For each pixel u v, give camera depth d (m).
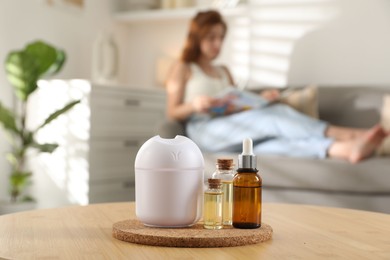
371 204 2.31
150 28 4.22
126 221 1.04
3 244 0.88
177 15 3.92
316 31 3.61
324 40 3.59
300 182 2.39
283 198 2.44
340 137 2.61
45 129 3.33
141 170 0.99
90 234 0.97
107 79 3.79
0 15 3.32
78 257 0.80
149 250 0.85
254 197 0.98
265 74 3.77
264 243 0.92
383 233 1.03
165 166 0.98
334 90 3.25
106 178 3.33
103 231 1.00
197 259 0.80
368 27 3.48
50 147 2.99
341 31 3.55
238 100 2.89
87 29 3.97
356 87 3.23
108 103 3.32
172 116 3.12
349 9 3.52
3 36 3.34
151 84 4.20
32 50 3.12
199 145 2.74
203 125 2.80
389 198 2.29
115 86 3.37
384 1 3.44
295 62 3.67
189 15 3.87
